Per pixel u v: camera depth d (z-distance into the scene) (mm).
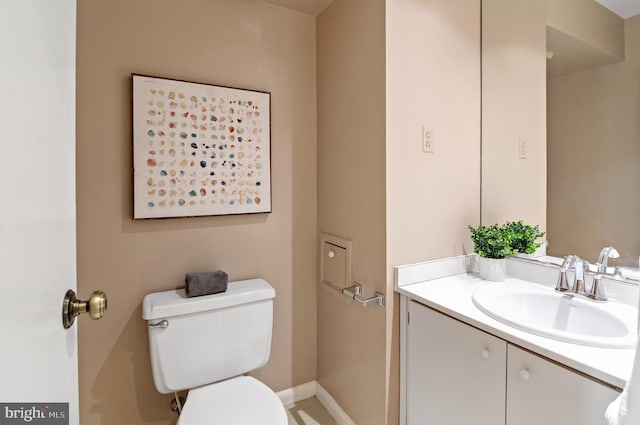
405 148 1364
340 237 1613
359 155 1465
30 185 416
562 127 1319
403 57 1348
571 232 1294
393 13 1317
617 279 1136
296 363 1815
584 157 1250
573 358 793
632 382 622
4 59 340
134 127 1356
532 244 1398
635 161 1105
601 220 1199
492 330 977
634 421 604
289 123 1734
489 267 1425
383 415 1364
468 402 1073
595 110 1212
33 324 418
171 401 1480
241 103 1579
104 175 1336
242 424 1064
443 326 1155
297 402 1812
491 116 1568
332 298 1701
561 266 1205
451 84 1497
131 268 1394
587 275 1219
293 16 1729
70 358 592
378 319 1381
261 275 1688
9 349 348
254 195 1621
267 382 1742
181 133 1447
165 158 1417
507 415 953
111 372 1374
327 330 1751
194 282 1351
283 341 1771
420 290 1307
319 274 1812
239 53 1590
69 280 604
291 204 1758
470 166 1578
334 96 1634
